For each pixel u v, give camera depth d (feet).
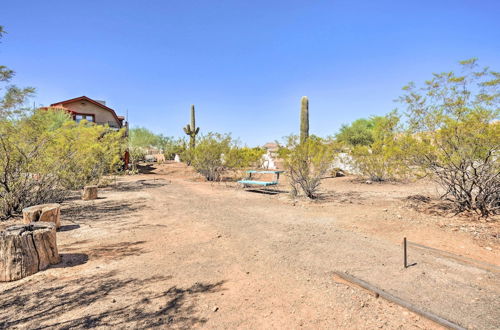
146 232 17.75
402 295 9.65
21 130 20.49
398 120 29.76
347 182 45.50
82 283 10.58
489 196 20.75
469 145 19.30
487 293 9.71
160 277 11.18
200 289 10.20
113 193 35.55
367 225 19.04
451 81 19.93
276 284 10.63
